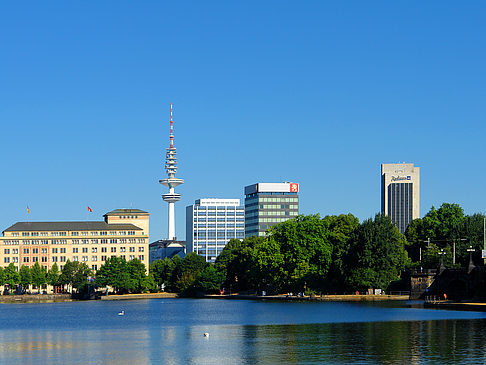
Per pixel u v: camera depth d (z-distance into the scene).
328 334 122.75
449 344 107.00
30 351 109.00
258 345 111.00
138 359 99.44
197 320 165.25
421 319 145.50
